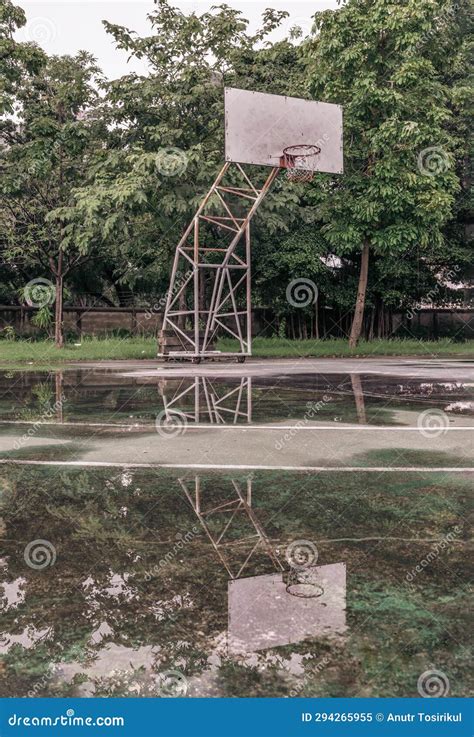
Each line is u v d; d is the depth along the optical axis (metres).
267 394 7.24
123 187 14.60
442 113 15.80
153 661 1.27
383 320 23.70
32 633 1.40
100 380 9.35
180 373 10.91
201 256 18.98
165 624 1.43
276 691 1.16
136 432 4.50
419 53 16.39
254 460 3.44
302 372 11.07
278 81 16.72
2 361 15.05
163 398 6.85
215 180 14.88
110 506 2.47
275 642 1.34
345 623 1.42
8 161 17.00
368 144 16.38
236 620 1.45
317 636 1.36
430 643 1.33
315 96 16.44
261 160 13.51
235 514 2.35
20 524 2.23
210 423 4.96
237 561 1.84
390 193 15.89
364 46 15.37
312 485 2.82
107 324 22.72
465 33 19.56
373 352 18.38
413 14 14.98
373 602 1.54
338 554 1.89
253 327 23.23
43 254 19.80
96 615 1.48
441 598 1.56
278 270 20.50
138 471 3.15
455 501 2.53
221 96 16.08
